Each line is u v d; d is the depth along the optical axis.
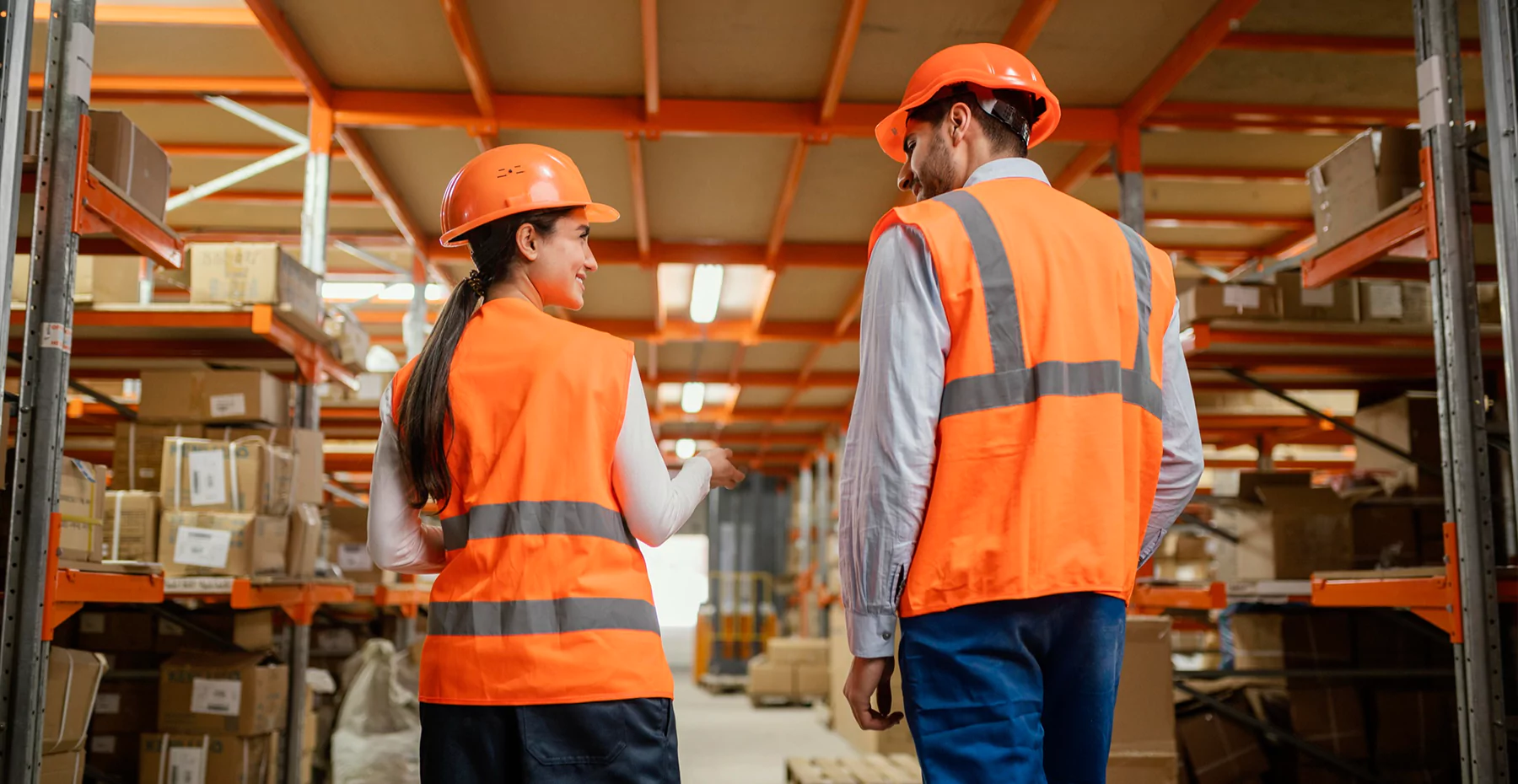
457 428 1.67
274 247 4.57
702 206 7.47
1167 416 1.59
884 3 5.00
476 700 1.56
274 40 5.20
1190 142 6.74
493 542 1.61
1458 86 3.17
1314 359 5.48
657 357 12.11
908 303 1.45
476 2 5.06
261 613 4.89
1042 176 1.62
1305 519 4.86
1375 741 4.86
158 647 4.73
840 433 15.95
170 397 4.44
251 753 4.45
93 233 3.52
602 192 7.23
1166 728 4.30
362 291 10.32
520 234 1.77
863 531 1.42
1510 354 2.86
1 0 2.60
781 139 6.39
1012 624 1.39
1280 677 4.94
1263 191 7.63
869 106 6.00
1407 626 5.00
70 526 3.24
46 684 2.80
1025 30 4.95
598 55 5.55
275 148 7.41
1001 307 1.45
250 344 5.02
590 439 1.63
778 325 10.52
